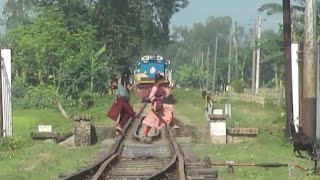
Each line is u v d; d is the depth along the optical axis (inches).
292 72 837.2
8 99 858.1
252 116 1512.1
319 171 526.9
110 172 523.8
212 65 5044.3
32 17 2901.1
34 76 2311.8
